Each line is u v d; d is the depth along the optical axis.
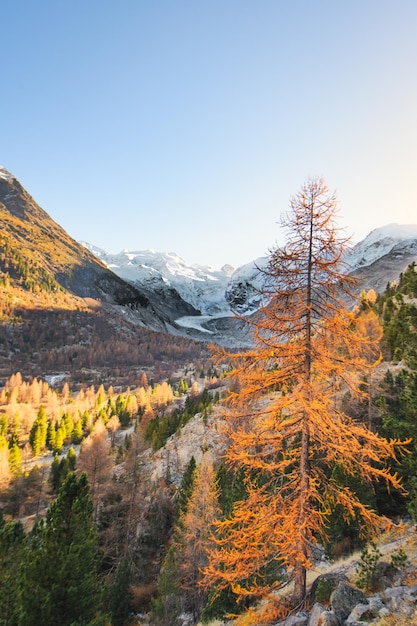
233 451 10.30
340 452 9.66
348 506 9.88
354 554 14.05
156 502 39.66
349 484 15.49
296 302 10.06
